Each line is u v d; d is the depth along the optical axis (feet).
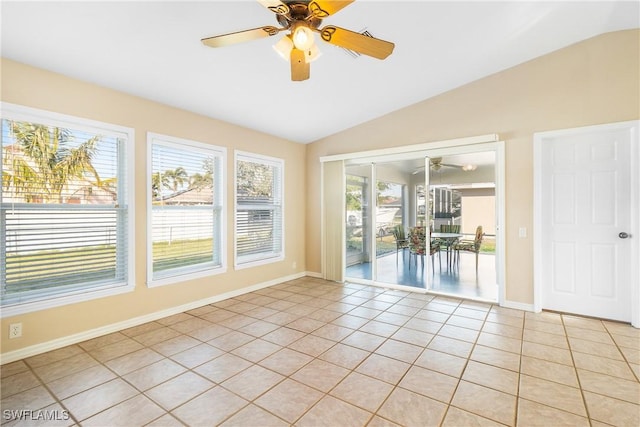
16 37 7.22
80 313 9.20
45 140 8.65
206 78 10.01
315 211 17.76
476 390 6.65
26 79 8.21
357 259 17.40
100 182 9.77
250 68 9.73
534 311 11.47
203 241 12.91
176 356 8.28
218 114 12.73
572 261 11.16
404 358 8.11
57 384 6.97
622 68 10.05
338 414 5.93
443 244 15.64
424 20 8.67
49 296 8.64
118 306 10.03
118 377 7.27
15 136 8.15
